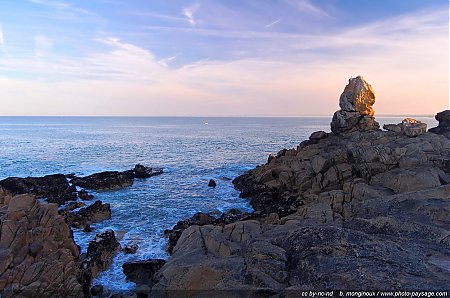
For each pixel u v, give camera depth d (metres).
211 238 14.87
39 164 54.12
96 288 16.20
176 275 12.30
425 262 10.79
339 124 40.16
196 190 37.62
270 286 10.34
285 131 147.88
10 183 35.25
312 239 12.28
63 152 69.25
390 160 28.06
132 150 74.31
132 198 33.94
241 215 26.16
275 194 32.03
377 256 10.91
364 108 39.69
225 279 11.24
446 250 12.42
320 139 40.88
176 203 32.12
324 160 31.55
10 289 12.10
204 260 12.99
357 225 15.65
